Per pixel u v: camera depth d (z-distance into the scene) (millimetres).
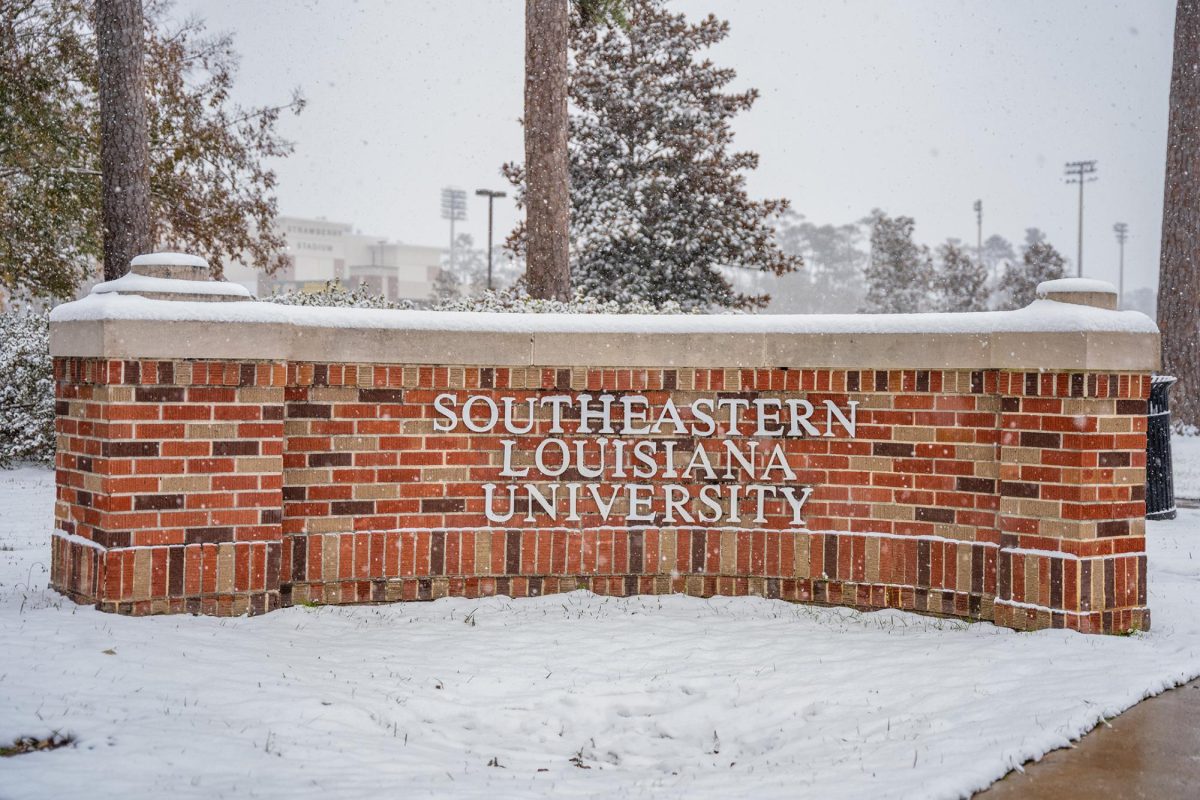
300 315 6801
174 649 5699
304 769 4238
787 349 7082
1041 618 6488
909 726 4930
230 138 22188
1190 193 23328
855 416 7117
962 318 6723
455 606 7031
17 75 19828
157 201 21594
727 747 5062
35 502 12461
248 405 6625
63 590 6863
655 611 7012
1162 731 4793
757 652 6168
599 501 7309
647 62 28531
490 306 10781
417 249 118625
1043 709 4965
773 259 28281
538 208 14766
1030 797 4098
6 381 15945
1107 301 6648
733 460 7305
